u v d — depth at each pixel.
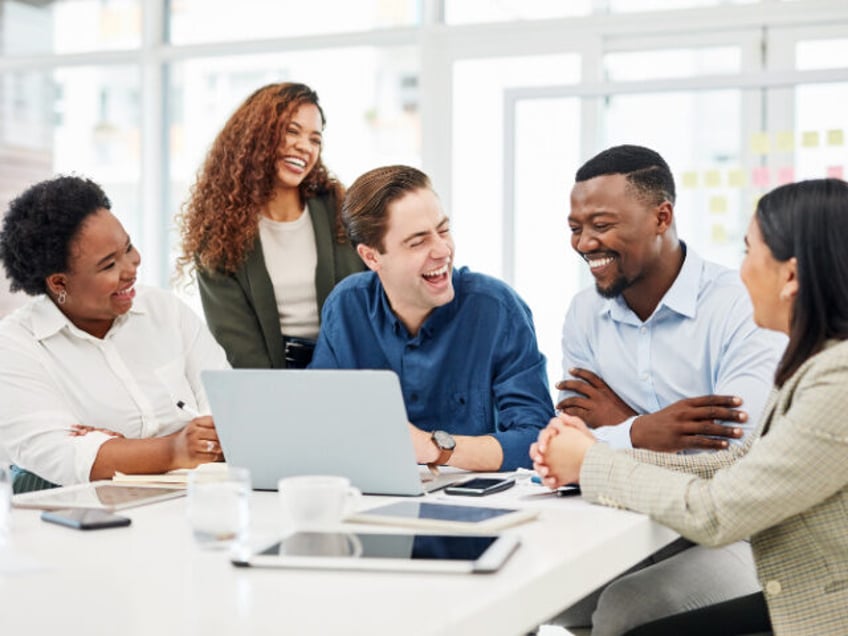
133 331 2.20
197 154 5.34
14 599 1.02
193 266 2.82
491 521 1.33
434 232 1.97
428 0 4.74
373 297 2.14
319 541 1.22
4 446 1.99
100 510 1.45
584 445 1.56
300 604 0.99
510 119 3.93
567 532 1.32
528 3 4.61
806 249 1.41
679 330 2.10
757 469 1.36
